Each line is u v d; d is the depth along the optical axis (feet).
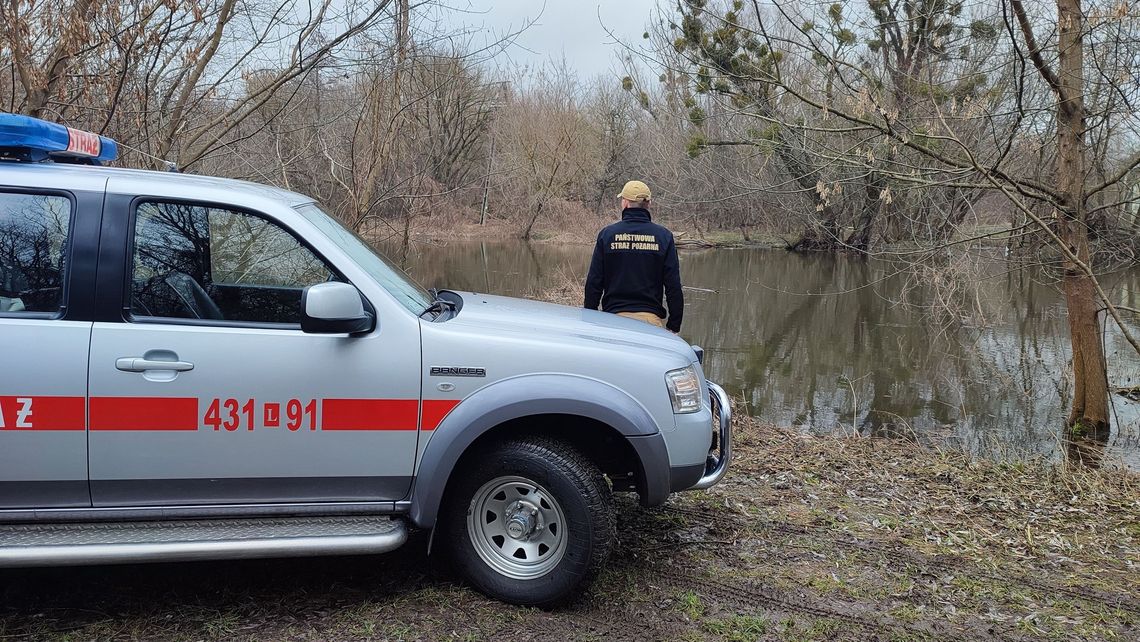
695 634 10.76
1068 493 17.10
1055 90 25.07
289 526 10.41
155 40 22.84
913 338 43.24
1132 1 22.13
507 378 10.69
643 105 44.14
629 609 11.36
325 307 9.87
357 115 35.42
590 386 10.78
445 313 11.66
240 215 10.57
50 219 10.07
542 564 11.05
